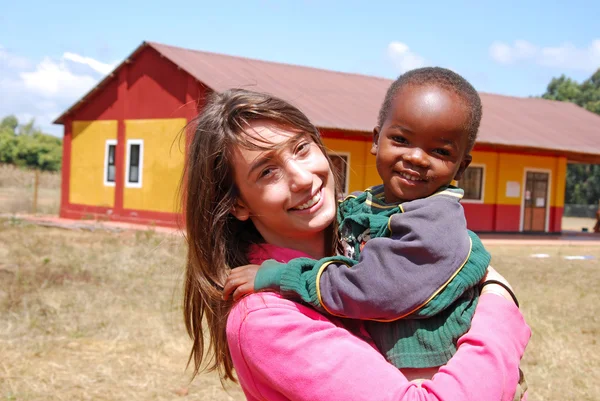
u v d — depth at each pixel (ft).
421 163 6.08
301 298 5.59
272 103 6.02
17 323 23.81
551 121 83.05
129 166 65.92
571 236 79.46
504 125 74.59
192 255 6.23
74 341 22.24
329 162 6.51
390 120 6.34
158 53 62.39
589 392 19.17
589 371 21.16
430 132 6.07
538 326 26.37
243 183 5.96
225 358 6.36
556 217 78.89
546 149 69.77
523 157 75.77
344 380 4.99
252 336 5.37
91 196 69.77
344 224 6.66
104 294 28.76
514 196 75.31
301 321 5.30
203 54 64.69
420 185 6.17
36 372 19.13
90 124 70.03
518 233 75.87
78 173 71.26
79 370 19.48
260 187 5.88
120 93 66.33
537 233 77.82
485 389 4.85
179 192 6.88
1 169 137.39
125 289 30.14
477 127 6.43
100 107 68.95
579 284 38.27
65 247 43.39
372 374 5.00
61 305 26.48
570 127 82.33
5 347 21.31
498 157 73.82
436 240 5.39
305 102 60.95
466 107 6.16
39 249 42.04
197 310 6.54
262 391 5.48
